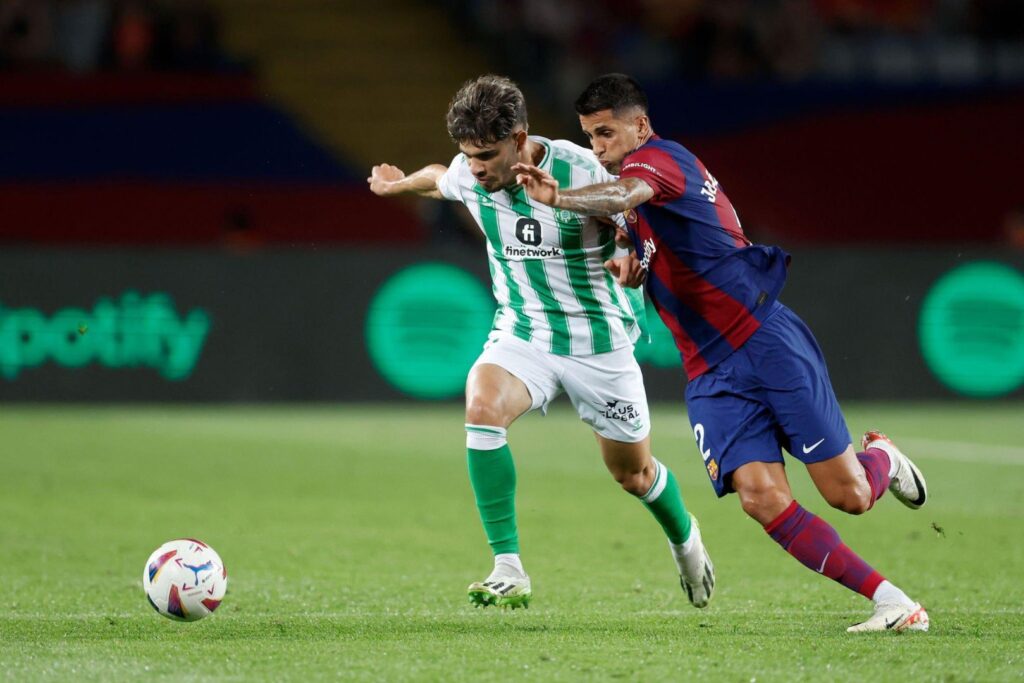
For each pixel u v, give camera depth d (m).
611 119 19.19
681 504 20.94
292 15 82.25
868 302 60.88
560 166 20.23
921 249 61.09
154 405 58.31
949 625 19.27
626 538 28.98
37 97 69.75
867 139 73.94
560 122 78.50
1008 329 61.62
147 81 70.88
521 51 80.25
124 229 70.38
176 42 72.62
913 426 52.34
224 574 18.83
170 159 70.88
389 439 48.62
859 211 73.75
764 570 25.33
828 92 73.88
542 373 20.69
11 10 72.06
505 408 20.27
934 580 24.14
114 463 41.69
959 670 16.02
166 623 19.45
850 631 18.55
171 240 70.69
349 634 18.62
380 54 81.38
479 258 60.03
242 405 58.78
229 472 39.94
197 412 57.22
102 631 18.78
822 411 18.47
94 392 58.03
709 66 76.88
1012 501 34.91
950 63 79.75
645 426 20.95
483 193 20.70
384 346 59.56
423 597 22.28
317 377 59.22
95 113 70.25
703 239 18.50
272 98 76.56
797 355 18.45
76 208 70.00
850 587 18.69
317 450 45.38
